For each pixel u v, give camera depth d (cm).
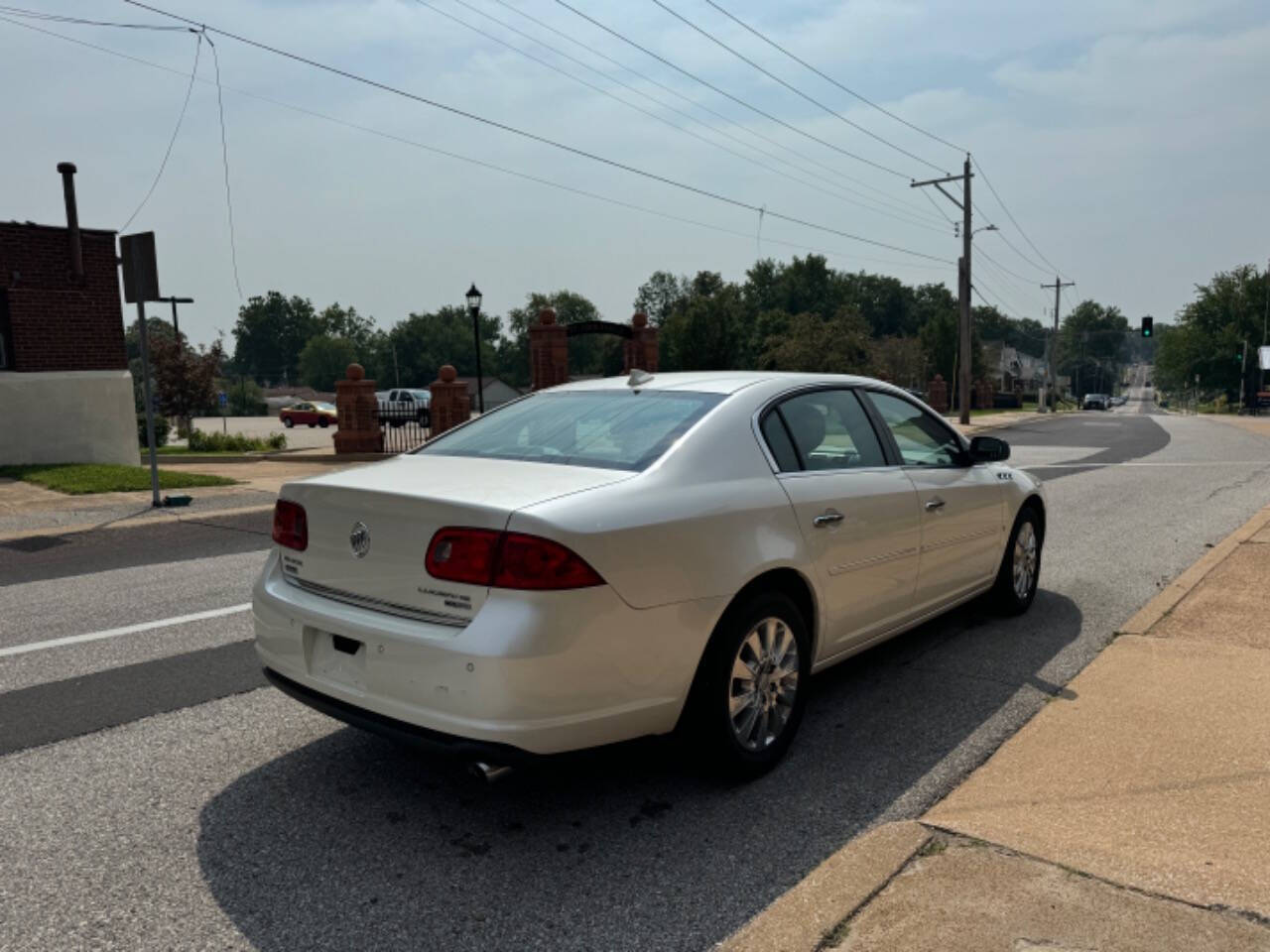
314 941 258
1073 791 332
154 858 304
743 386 407
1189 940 237
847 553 400
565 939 258
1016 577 578
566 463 357
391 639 304
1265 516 912
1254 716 398
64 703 448
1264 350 6631
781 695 372
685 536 324
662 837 316
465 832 321
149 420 1121
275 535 365
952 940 239
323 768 375
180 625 593
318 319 17112
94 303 1625
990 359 10762
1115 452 1977
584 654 296
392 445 2217
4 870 296
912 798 343
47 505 1127
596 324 2422
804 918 251
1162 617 560
